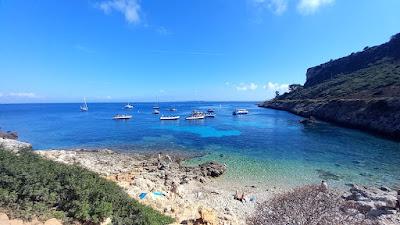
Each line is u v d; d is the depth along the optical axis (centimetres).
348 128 6172
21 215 827
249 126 6969
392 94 6600
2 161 1064
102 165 3028
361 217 1391
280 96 17250
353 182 2484
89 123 8231
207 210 1603
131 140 4950
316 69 16400
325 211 1233
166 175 2642
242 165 3120
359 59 13638
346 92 9050
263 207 1341
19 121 9131
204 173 2703
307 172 2819
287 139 4881
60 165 1271
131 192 1814
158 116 11019
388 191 2212
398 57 11000
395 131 4772
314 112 8706
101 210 947
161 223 1148
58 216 885
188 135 5512
